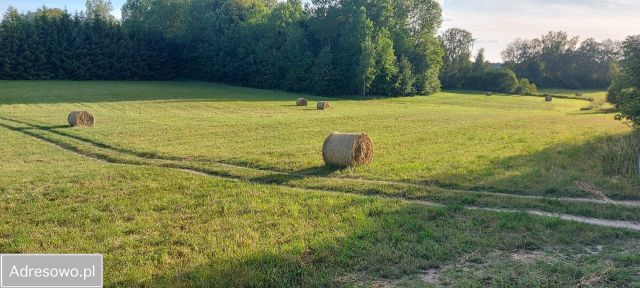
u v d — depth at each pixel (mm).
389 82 77688
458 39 114188
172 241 8445
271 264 7227
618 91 26234
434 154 19000
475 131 27844
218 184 13344
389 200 11398
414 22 86562
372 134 26312
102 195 12008
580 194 12133
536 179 13750
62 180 13812
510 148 20500
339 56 78812
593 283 6633
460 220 9625
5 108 41375
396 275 6941
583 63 127250
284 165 16609
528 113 49094
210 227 9227
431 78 84500
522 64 131125
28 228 9289
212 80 90312
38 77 78625
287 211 10320
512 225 9164
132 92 62938
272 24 85688
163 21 98562
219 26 91438
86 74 83000
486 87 105125
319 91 77500
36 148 20844
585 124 32688
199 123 32125
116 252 7918
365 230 8867
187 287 6520
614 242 8430
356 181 13898
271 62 82062
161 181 13766
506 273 6945
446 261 7496
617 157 16047
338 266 7230
